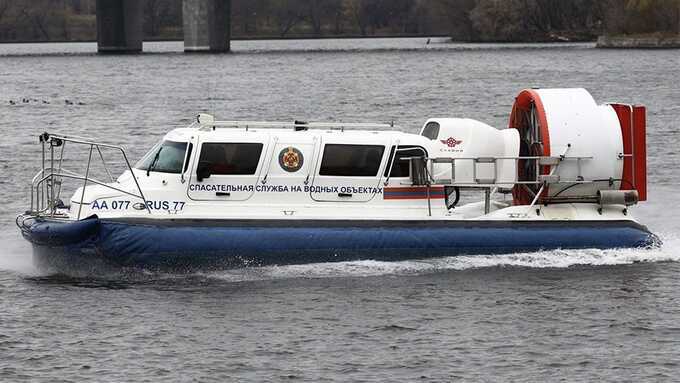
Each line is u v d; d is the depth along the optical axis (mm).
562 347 55719
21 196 97812
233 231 66000
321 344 56031
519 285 65312
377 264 67125
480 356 54531
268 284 65250
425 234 67500
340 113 197000
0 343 56281
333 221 67125
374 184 68625
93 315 60312
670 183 102625
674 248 71562
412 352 55000
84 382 51281
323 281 65688
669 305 61969
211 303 62062
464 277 66562
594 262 68938
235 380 51500
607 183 69625
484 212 72250
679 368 52969
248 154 67938
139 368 52938
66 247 66125
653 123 161125
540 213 69875
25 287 65500
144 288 64812
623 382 51438
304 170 68188
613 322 59281
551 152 68812
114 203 67500
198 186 67688
